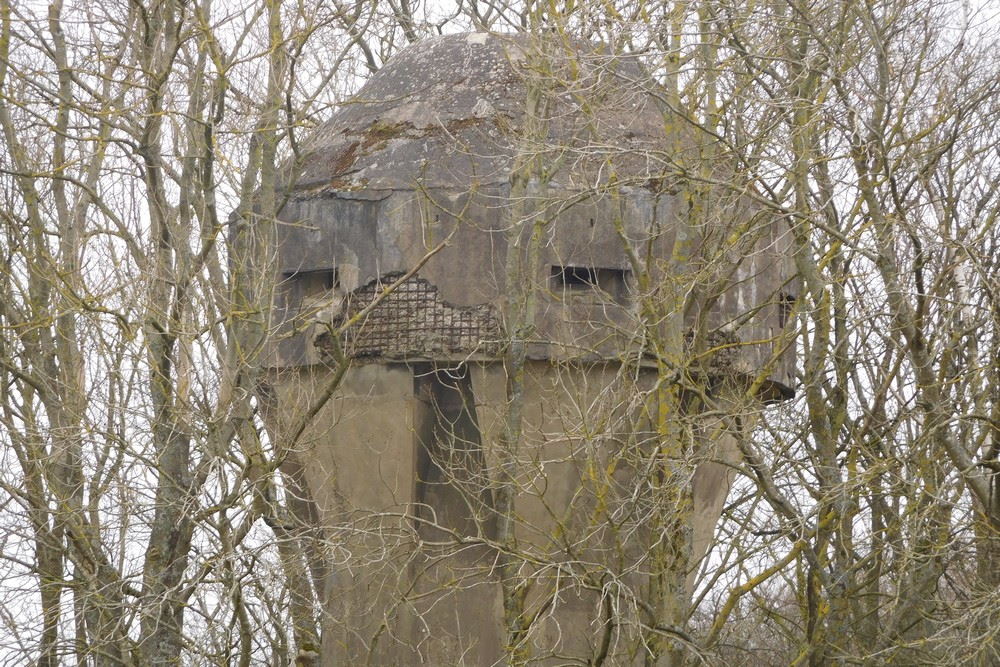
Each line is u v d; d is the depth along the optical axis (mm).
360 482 46438
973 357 42594
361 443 46469
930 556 39000
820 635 40688
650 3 42188
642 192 46562
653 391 40281
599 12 43656
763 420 43969
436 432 48906
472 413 48875
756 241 45125
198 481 39031
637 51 42625
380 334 46469
